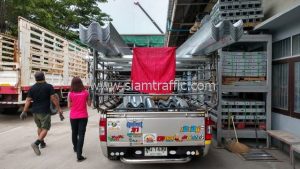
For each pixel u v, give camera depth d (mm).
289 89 7492
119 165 6465
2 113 14555
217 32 5094
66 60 16469
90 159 6902
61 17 24328
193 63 6777
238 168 6176
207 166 6324
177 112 5438
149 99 6781
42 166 6387
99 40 5047
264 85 7969
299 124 7039
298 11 6254
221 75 7930
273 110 8367
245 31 8102
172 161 5426
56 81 15086
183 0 13242
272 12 8258
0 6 17969
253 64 7996
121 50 6648
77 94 6902
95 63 5805
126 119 5445
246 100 8352
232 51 8680
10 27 18797
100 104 5844
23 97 12078
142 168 6250
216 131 8141
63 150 7707
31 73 12555
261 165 6359
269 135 7637
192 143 5449
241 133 7980
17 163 6598
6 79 11875
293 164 6203
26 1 17938
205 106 6059
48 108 7508
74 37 25438
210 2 13430
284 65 7828
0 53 12281
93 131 10336
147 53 5664
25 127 10969
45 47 13820
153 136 5430
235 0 8172
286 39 7688
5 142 8602
